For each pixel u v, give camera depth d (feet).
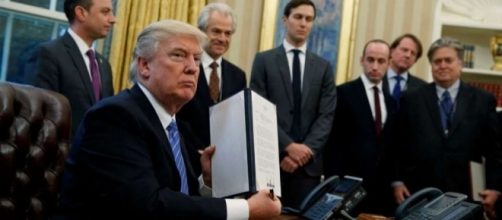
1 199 5.43
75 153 5.27
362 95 11.80
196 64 5.63
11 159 5.49
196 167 7.11
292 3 11.42
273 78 11.15
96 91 9.38
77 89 8.86
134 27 13.47
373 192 11.40
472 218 5.71
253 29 15.61
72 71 8.91
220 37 9.82
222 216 5.06
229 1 15.42
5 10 12.73
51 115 6.17
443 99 11.01
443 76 10.78
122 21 13.37
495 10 15.85
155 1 13.69
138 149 5.08
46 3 13.41
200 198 5.12
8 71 12.91
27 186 5.74
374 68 11.72
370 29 15.96
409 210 6.49
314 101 11.20
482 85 15.58
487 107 10.86
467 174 10.52
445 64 10.74
